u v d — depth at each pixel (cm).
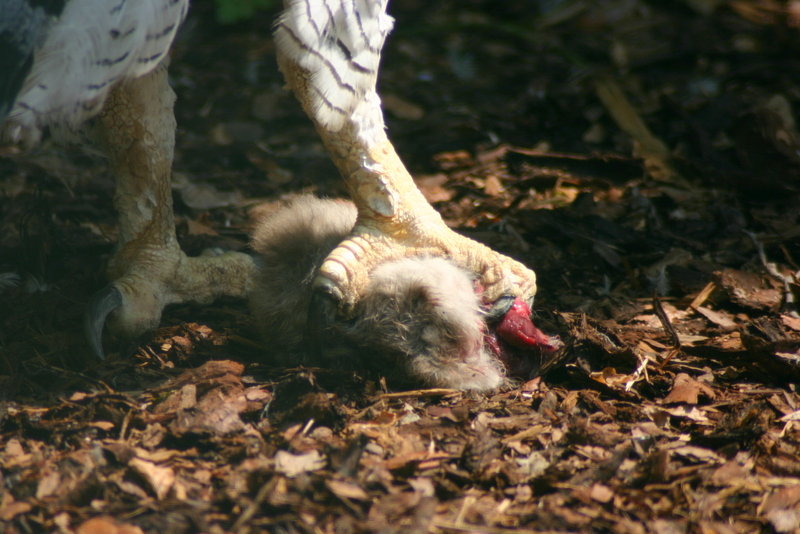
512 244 769
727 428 458
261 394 488
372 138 514
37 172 921
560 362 530
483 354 520
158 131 561
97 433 445
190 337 570
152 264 586
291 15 447
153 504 383
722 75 1223
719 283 667
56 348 551
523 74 1296
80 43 413
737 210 823
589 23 1488
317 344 510
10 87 412
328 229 562
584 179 922
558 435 458
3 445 437
